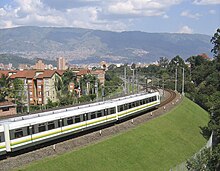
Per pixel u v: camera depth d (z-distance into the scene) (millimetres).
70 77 101438
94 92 103438
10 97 79812
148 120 55156
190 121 64625
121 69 184875
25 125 33250
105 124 46594
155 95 65312
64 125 38125
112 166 35625
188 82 113688
